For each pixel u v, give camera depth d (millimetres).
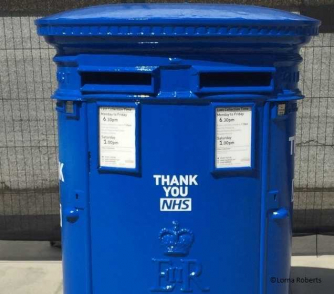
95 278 2189
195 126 1991
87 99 2043
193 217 2064
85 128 2080
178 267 2102
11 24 4863
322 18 4738
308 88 4914
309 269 3832
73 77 2082
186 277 2109
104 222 2119
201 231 2078
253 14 2004
